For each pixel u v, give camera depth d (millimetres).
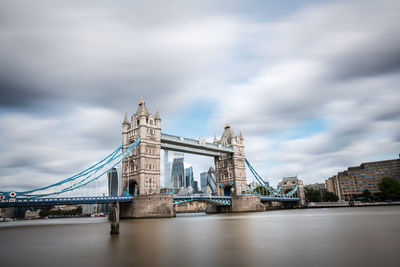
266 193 185125
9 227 76812
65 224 84938
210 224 61250
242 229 47562
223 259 23906
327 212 101500
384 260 21891
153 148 111125
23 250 32531
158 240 36438
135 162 109312
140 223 72250
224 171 151750
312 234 37688
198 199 121875
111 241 37156
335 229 42438
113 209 94750
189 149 129875
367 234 35594
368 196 176875
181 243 33312
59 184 88938
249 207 138000
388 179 151125
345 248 26891
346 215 75312
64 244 36281
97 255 27516
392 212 81438
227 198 138500
